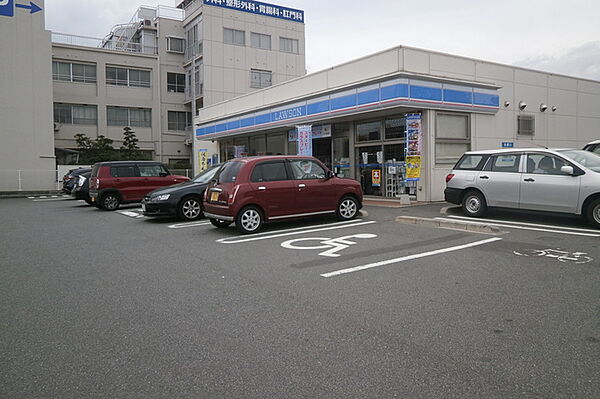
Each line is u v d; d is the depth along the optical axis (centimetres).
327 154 1836
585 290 506
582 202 906
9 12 2778
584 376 313
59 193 2830
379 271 608
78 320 445
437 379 313
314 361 345
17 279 606
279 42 4122
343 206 1080
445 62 1485
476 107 1526
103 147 3378
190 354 362
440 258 676
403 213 1201
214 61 3797
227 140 2684
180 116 4194
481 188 1074
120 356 361
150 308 478
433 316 435
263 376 323
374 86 1412
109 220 1270
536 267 611
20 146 2812
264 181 966
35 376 329
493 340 376
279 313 453
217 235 948
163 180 1652
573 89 1945
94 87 3747
